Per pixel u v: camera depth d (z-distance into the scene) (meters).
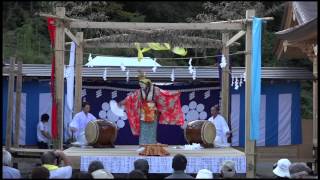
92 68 13.17
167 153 8.38
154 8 16.58
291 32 10.33
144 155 8.24
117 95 12.86
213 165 8.26
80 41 10.66
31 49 19.06
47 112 13.04
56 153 7.00
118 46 10.63
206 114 12.88
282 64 18.73
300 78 13.28
